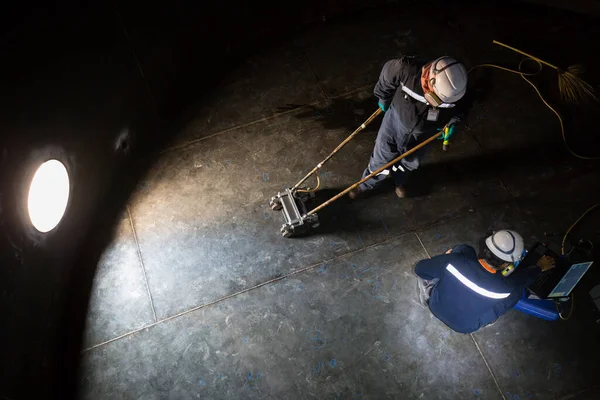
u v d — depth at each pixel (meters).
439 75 3.09
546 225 4.56
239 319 4.09
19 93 3.03
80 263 4.25
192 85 5.08
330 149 4.83
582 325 4.18
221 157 4.77
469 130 4.95
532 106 5.08
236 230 4.44
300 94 5.10
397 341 4.05
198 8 4.61
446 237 4.48
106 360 3.93
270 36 5.37
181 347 3.98
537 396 3.94
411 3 5.59
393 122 3.65
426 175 4.73
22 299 3.32
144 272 4.25
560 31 5.48
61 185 3.58
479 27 5.50
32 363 3.48
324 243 4.41
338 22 5.47
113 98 4.13
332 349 4.01
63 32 3.38
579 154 4.85
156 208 4.52
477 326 3.58
